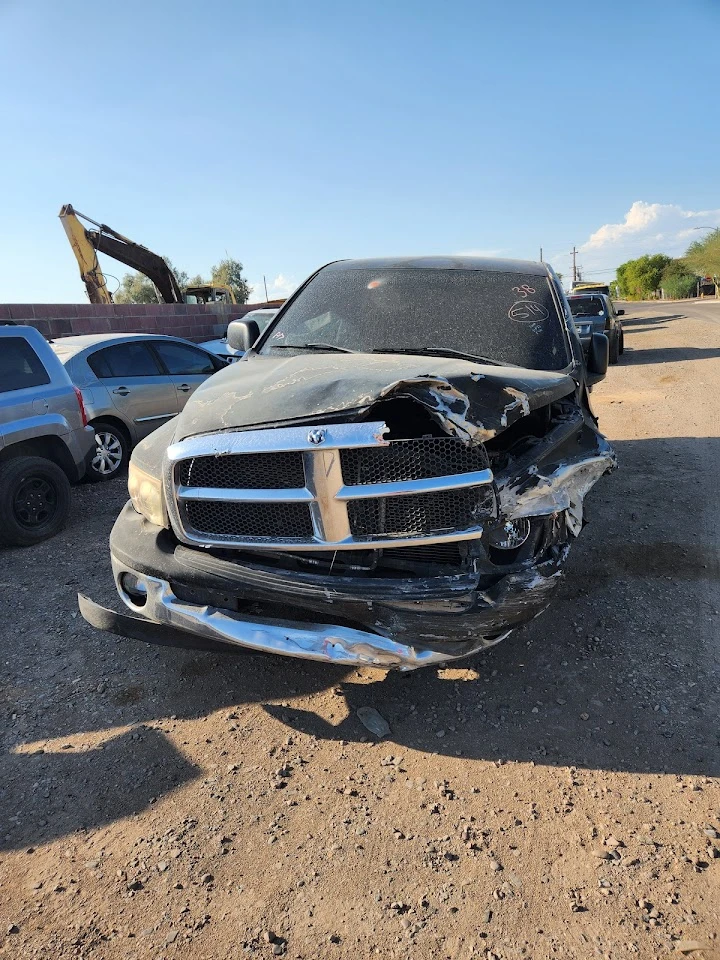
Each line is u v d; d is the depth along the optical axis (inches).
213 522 108.6
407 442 99.6
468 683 128.6
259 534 106.2
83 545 214.4
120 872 89.7
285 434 100.3
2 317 435.2
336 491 99.9
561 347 148.9
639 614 151.6
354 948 77.9
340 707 123.6
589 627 146.4
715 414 358.3
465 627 102.3
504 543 106.0
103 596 174.7
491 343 148.3
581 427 139.5
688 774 103.9
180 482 109.3
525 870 87.6
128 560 115.4
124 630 118.0
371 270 177.3
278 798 102.2
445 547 105.7
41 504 218.8
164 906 84.4
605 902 82.4
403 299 162.7
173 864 90.6
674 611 152.5
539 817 96.4
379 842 93.0
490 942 77.9
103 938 80.4
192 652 143.9
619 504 223.9
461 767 107.4
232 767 109.3
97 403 287.7
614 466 147.2
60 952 78.5
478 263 177.3
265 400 108.1
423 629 101.7
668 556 181.3
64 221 592.1
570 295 601.3
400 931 79.7
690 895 82.8
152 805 101.7
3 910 84.5
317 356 141.3
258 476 104.3
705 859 87.9
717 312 1400.1
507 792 101.7
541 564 110.2
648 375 507.2
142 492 118.9
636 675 128.9
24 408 217.2
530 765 107.1
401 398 103.9
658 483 245.9
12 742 117.7
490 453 115.1
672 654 135.4
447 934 79.1
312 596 102.0
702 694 122.6
